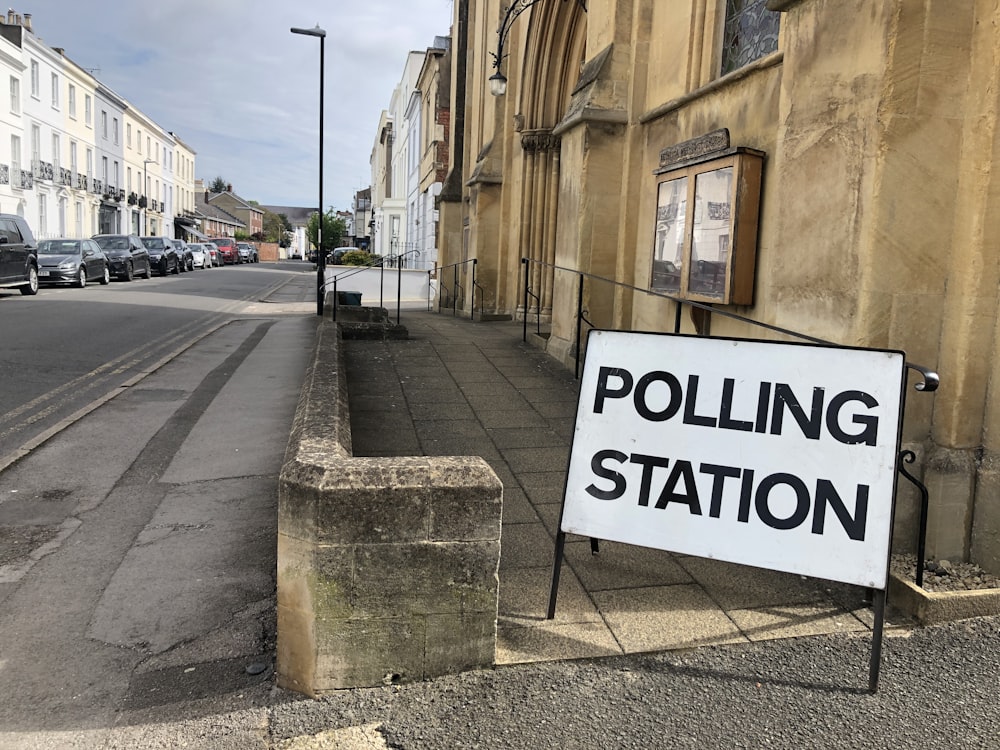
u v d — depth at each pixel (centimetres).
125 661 305
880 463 285
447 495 272
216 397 779
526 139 1239
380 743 250
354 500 265
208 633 327
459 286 1714
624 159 811
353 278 2614
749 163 560
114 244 2739
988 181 352
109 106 4878
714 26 692
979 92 354
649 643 308
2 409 695
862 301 370
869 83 368
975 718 267
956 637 317
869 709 271
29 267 1881
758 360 308
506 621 321
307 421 367
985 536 364
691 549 303
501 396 716
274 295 2458
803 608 340
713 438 308
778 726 261
